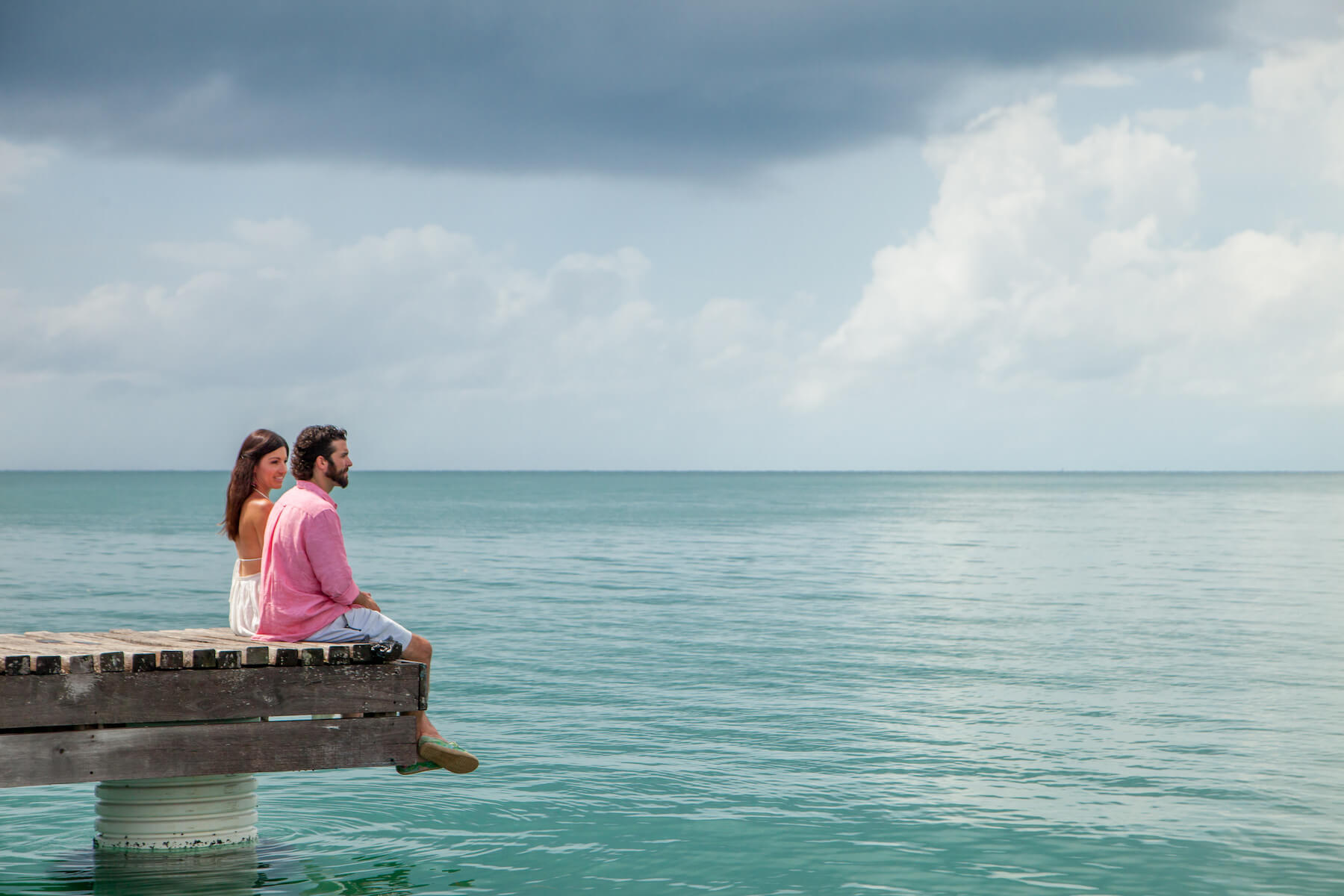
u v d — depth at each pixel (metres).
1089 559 41.81
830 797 9.70
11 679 6.57
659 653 18.28
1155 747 11.71
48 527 62.25
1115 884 7.65
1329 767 10.86
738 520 77.50
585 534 59.00
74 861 7.77
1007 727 12.66
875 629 21.36
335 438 7.81
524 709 13.59
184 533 56.59
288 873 7.61
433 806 9.38
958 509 100.50
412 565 37.84
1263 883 7.68
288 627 7.62
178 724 7.04
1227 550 47.12
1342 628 21.58
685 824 8.94
